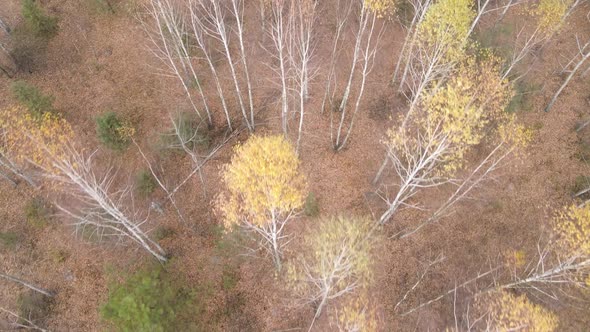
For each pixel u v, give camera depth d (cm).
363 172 2530
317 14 2936
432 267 2295
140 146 2575
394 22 2953
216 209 2425
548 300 2200
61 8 2947
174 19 2291
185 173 2533
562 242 1903
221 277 2277
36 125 1944
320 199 2447
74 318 2194
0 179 2445
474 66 2422
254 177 1653
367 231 2112
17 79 2734
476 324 2147
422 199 2453
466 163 2528
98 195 1650
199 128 2628
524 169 2523
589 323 2172
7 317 2169
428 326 2177
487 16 2942
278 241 2331
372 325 1869
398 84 2780
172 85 2769
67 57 2809
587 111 2697
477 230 2383
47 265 2291
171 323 2050
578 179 2505
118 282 2214
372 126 2672
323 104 2623
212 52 2862
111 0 2966
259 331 2175
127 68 2795
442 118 1839
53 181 1953
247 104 2752
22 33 2855
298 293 2195
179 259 2319
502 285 2053
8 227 2355
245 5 2980
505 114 2177
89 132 2586
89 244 2317
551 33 2558
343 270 1847
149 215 2419
